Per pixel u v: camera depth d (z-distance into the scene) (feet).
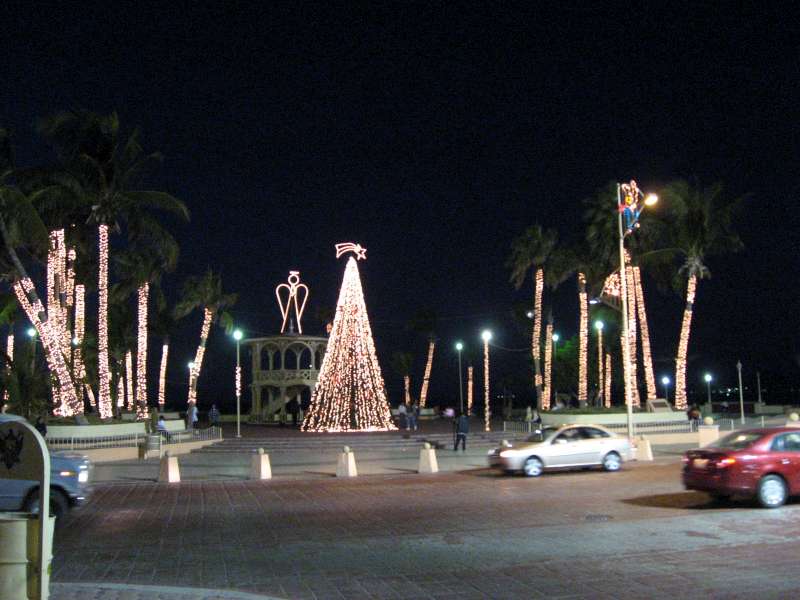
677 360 146.72
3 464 20.36
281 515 52.85
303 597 29.71
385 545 40.19
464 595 29.37
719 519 45.55
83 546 41.55
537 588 30.14
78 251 130.41
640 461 92.58
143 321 153.99
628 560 34.81
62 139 119.44
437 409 239.91
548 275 162.91
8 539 19.25
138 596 28.73
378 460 102.06
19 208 102.68
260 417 195.62
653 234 148.36
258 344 192.24
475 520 48.08
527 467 76.33
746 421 150.00
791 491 49.34
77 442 102.47
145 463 99.14
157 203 123.95
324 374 149.59
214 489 72.59
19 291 124.26
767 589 28.99
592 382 241.14
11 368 122.31
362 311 150.71
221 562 36.63
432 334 254.68
